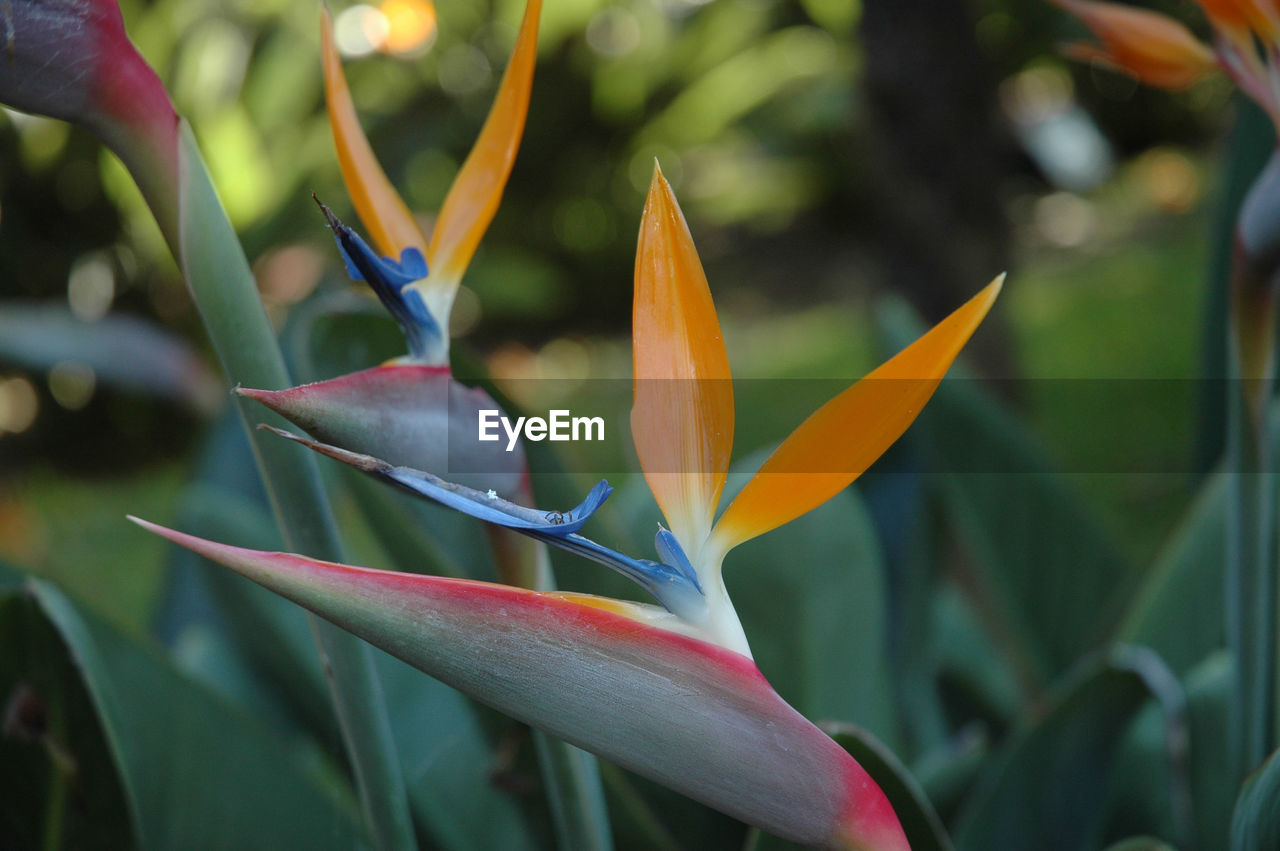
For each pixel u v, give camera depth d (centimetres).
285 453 62
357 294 89
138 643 81
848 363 429
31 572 82
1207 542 103
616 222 583
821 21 476
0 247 404
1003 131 314
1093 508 119
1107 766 82
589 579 86
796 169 570
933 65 241
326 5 62
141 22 380
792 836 57
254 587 105
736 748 57
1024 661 114
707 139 582
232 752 81
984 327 247
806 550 100
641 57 552
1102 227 580
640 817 81
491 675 57
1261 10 65
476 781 90
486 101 504
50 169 396
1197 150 664
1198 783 88
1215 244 117
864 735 70
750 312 550
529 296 505
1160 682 77
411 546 88
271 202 374
